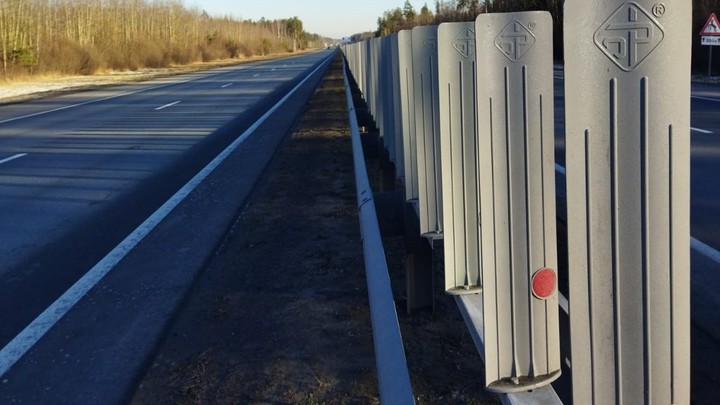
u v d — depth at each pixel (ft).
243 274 15.42
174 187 25.94
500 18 6.46
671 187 5.11
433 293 12.60
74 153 35.14
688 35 4.90
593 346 5.41
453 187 9.37
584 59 5.00
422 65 11.19
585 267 5.29
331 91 72.13
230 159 32.14
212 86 93.66
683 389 5.45
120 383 10.58
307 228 19.08
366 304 13.15
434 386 9.95
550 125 6.60
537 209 6.65
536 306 6.73
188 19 262.88
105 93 84.48
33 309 13.84
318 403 9.61
